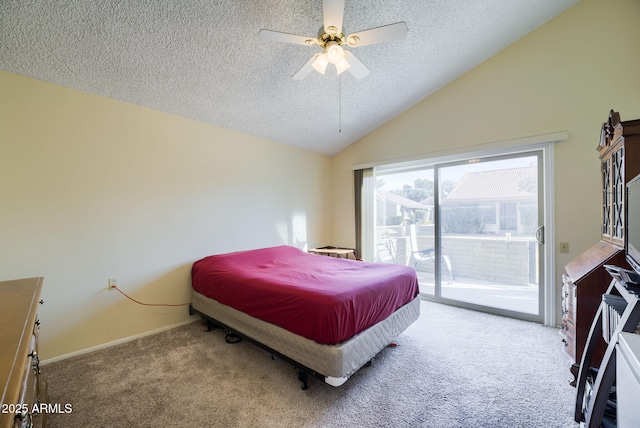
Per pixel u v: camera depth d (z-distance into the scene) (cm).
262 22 205
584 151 263
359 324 184
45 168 215
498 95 306
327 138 411
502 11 248
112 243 247
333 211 475
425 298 383
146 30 192
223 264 275
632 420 78
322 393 179
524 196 308
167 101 268
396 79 311
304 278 229
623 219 163
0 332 92
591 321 189
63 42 188
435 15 236
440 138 348
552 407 164
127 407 166
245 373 202
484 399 172
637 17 242
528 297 306
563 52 271
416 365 212
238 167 346
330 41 181
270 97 295
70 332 226
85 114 234
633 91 243
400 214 413
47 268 216
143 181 267
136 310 262
